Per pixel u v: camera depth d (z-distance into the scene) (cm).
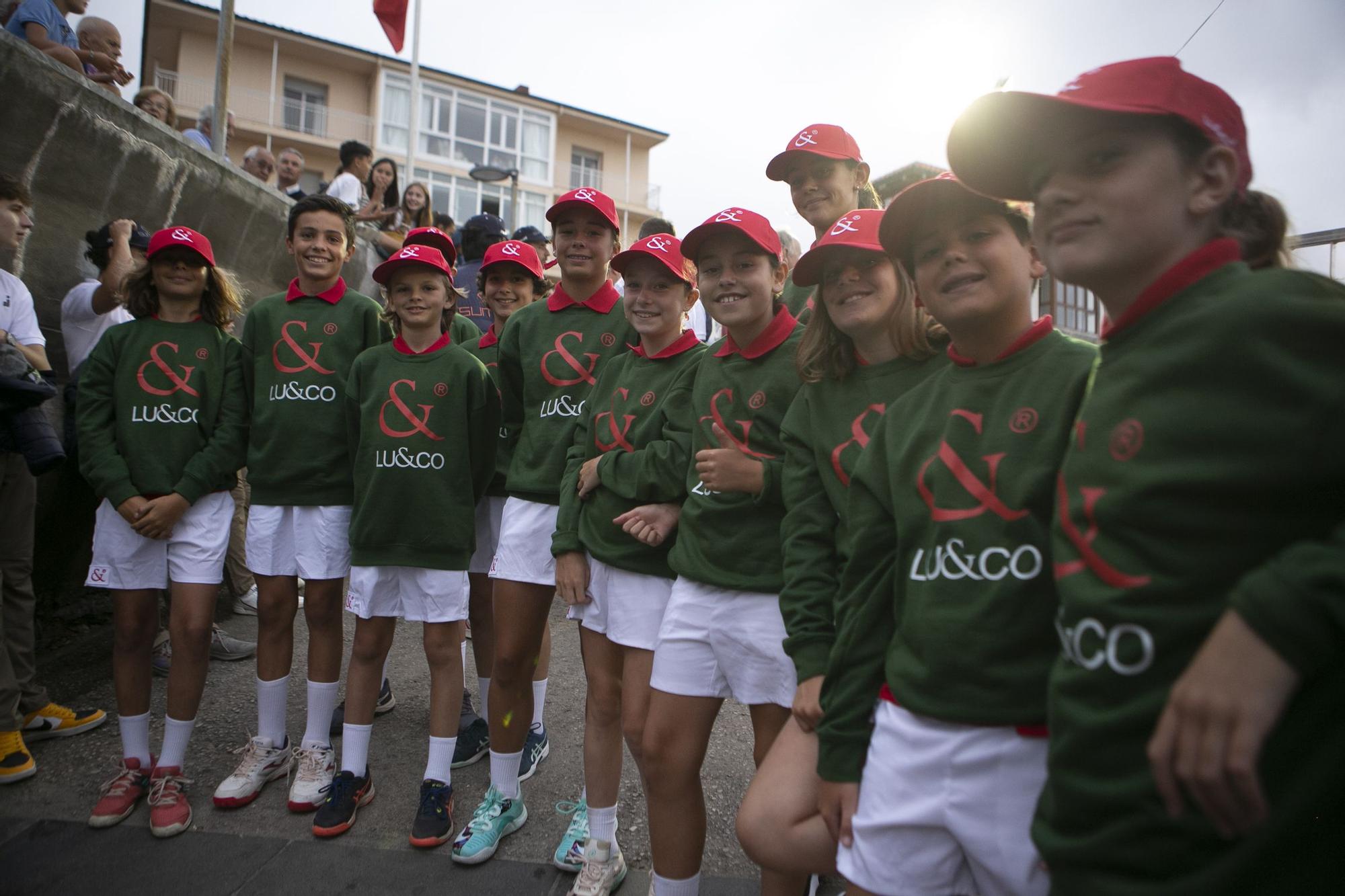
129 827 251
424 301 272
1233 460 89
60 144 370
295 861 235
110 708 336
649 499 215
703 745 194
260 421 283
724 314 200
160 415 274
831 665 145
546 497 257
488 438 280
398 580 265
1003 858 119
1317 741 87
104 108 385
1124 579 96
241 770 270
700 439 206
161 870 228
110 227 360
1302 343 87
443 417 266
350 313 298
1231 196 107
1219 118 102
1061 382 122
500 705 251
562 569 233
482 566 320
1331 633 79
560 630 457
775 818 148
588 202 266
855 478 148
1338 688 86
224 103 577
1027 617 117
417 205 852
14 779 272
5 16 417
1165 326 98
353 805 255
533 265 356
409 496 261
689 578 193
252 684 368
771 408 197
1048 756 104
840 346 177
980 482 124
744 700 189
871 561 144
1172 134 101
